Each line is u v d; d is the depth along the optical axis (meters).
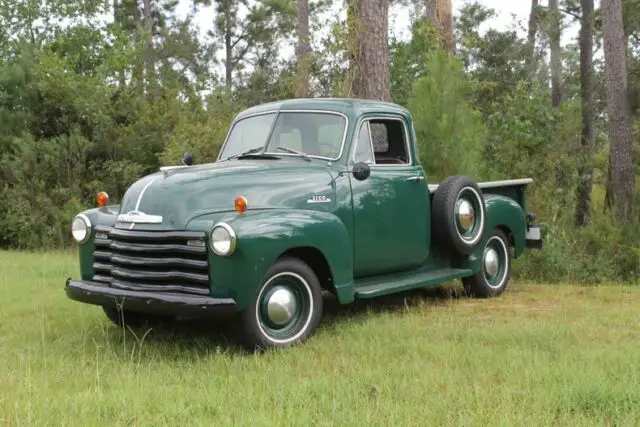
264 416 3.64
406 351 5.05
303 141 6.33
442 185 7.07
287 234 5.21
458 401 3.88
